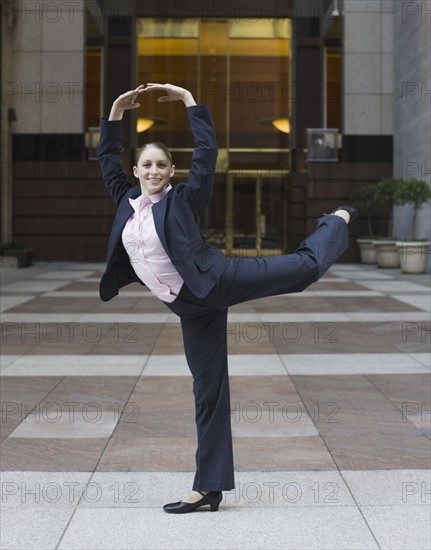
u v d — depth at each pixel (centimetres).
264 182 2616
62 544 328
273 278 328
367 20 2455
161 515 362
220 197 2634
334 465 438
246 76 2578
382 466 436
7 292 1478
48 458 451
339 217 344
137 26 2559
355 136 2469
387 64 2464
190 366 371
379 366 731
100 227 2461
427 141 2075
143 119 2530
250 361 760
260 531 342
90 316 1120
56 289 1541
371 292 1471
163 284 336
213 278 324
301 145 2541
